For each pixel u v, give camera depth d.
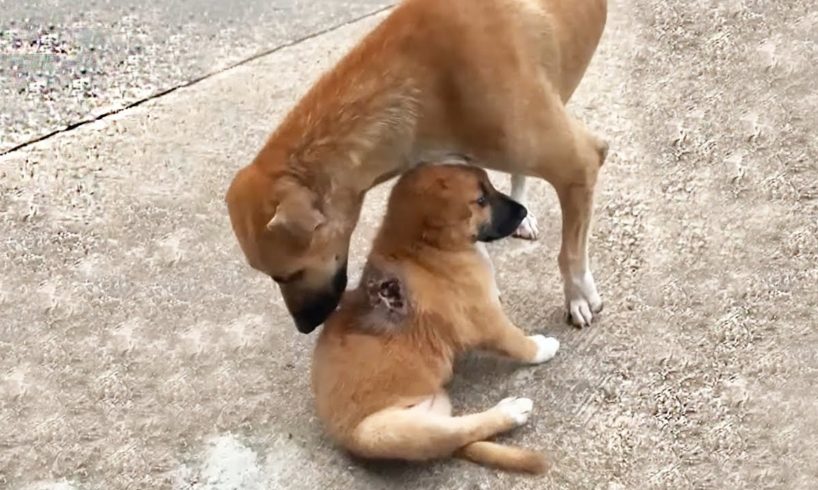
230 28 2.55
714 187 2.19
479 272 1.98
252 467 2.01
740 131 2.25
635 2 2.46
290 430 2.04
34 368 2.14
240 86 2.45
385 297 1.95
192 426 2.06
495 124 1.88
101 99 2.46
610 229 2.16
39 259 2.25
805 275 2.08
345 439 1.95
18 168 2.37
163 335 2.15
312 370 2.00
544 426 1.99
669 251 2.13
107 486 2.02
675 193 2.20
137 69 2.50
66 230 2.28
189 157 2.36
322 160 1.84
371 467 1.99
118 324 2.17
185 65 2.50
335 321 1.99
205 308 2.18
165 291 2.20
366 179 1.89
